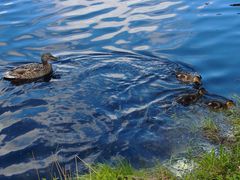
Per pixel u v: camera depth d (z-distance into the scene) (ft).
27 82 45.68
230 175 26.48
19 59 51.01
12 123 38.11
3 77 46.75
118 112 39.14
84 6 66.13
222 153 28.63
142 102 40.60
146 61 48.67
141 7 64.80
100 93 42.39
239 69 46.06
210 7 62.75
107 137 35.73
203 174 26.89
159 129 36.40
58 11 64.23
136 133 36.06
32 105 40.86
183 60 48.70
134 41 53.83
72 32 57.26
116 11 63.52
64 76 46.32
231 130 34.86
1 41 55.47
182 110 39.01
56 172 32.14
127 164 31.12
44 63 47.39
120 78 45.14
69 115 38.91
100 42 54.03
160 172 28.73
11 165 33.17
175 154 32.65
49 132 36.68
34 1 68.69
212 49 50.55
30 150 34.65
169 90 42.63
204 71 46.34
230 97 41.24
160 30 56.44
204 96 41.42
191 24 57.31
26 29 58.59
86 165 31.71
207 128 35.53
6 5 67.10
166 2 66.23
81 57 50.31
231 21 57.16
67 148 34.65
